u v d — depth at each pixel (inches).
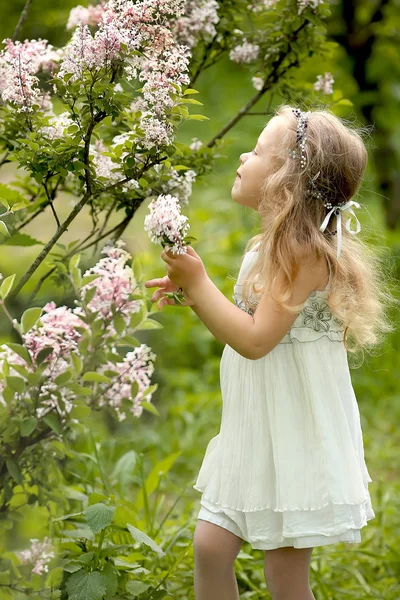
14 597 130.2
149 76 126.3
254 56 174.6
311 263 124.6
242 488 127.0
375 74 360.2
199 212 394.3
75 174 132.6
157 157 131.0
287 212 124.8
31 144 130.1
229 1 174.1
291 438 124.3
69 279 150.5
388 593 171.9
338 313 126.5
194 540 130.1
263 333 121.8
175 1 129.3
